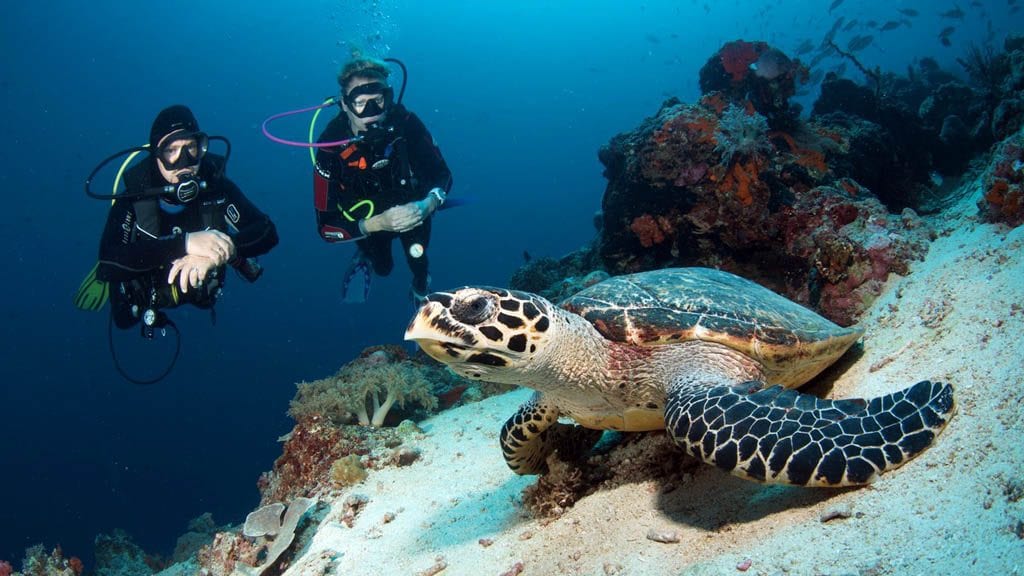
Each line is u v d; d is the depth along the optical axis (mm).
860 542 2068
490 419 6172
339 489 5297
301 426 6316
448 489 4770
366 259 8672
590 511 3412
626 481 3523
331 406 6430
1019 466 1943
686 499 3043
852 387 3510
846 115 7953
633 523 3061
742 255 6523
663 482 3314
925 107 10688
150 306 5551
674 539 2715
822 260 4930
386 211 7398
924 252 4758
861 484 2352
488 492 4477
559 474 3641
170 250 5121
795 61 6953
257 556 4637
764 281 6398
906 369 3227
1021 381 2369
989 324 3010
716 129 6344
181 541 9602
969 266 3859
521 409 3840
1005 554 1646
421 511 4504
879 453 2303
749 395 2662
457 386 7715
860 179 7172
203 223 5805
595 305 3707
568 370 3258
